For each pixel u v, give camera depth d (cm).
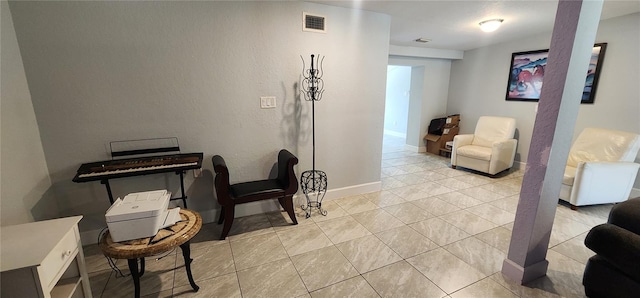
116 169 197
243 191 236
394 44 468
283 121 274
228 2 230
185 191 250
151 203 147
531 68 412
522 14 296
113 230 137
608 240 146
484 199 321
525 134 433
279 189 245
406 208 296
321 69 279
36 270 107
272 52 254
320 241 230
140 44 211
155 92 222
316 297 167
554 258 204
